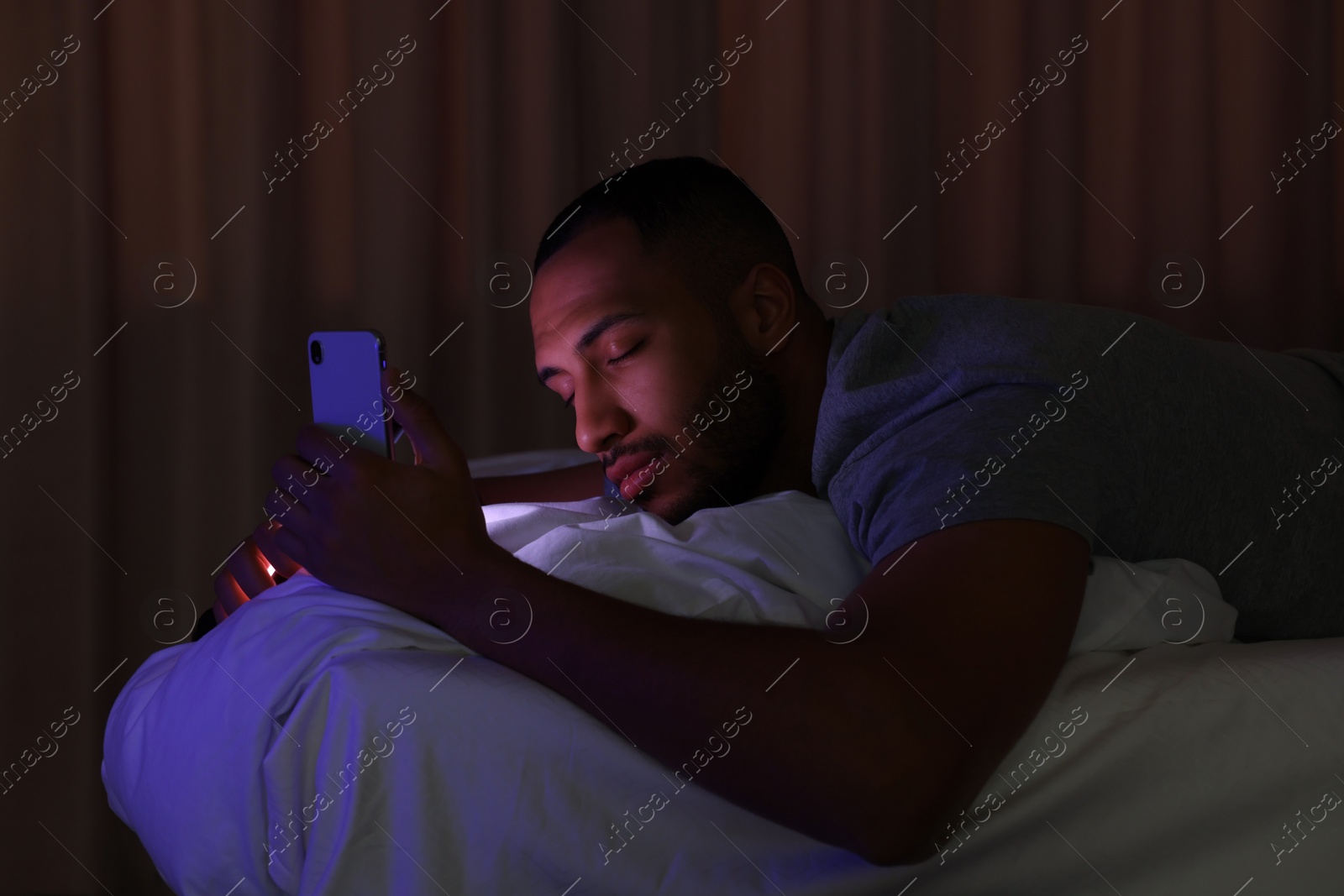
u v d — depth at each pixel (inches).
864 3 82.0
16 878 72.6
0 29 72.6
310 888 23.6
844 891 22.9
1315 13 83.7
